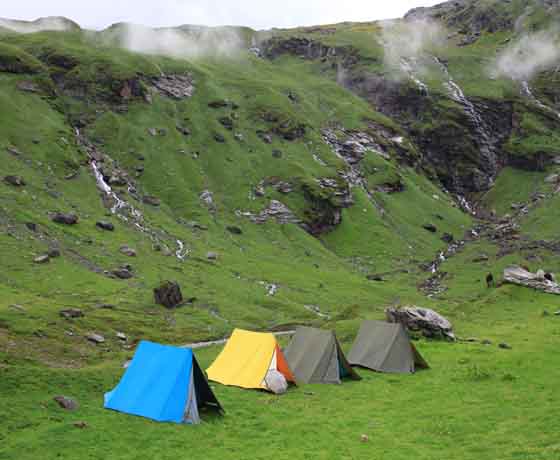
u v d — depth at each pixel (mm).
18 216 140375
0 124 193250
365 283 164000
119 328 82562
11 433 26625
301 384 40000
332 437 27844
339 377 40844
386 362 43875
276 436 28203
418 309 59438
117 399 31922
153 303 108188
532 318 69375
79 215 160375
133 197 197250
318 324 80625
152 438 27328
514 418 29062
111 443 26344
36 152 187750
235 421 30797
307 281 155875
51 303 89000
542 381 36125
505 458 23469
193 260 155625
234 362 40938
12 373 33781
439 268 196250
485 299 84688
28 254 121375
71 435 26734
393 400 35000
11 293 91562
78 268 122000
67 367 54438
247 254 177000
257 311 117438
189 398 30750
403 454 24969
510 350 48406
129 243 152250
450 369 42469
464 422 29141
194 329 92375
